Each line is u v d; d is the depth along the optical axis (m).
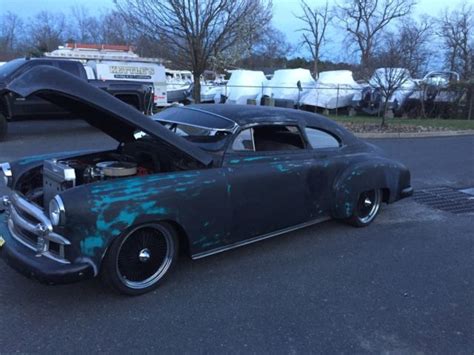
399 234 5.32
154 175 3.55
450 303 3.71
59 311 3.33
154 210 3.40
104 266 3.35
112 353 2.88
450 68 46.41
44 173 3.74
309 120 4.80
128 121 3.46
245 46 17.28
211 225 3.83
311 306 3.56
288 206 4.45
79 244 3.13
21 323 3.16
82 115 4.00
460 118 21.84
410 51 18.38
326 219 5.04
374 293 3.82
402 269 4.34
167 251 3.72
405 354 3.01
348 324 3.33
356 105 22.78
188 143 3.77
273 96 23.39
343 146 5.12
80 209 3.09
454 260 4.61
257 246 4.76
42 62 11.43
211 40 14.41
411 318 3.45
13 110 11.37
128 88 13.45
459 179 8.34
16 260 3.25
